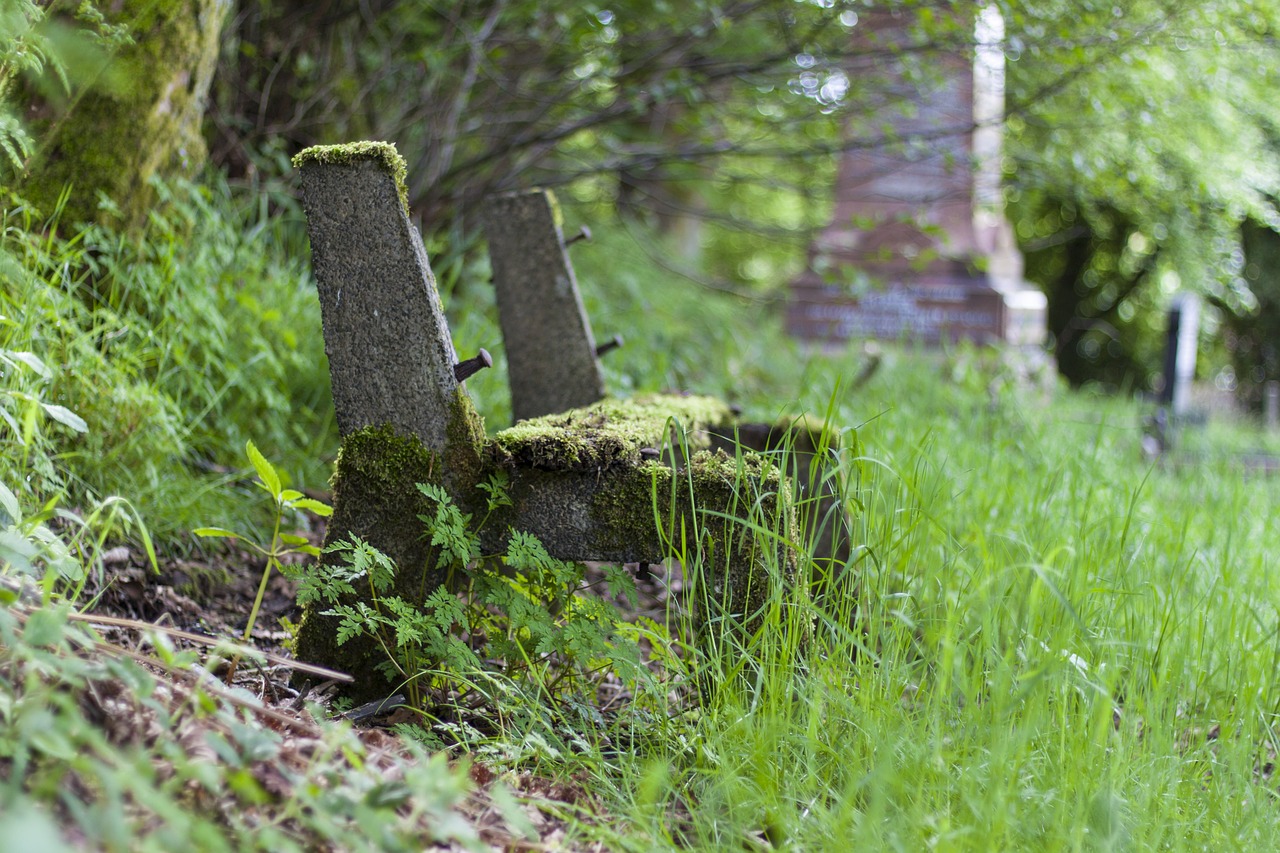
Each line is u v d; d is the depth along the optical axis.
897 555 3.33
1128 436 7.18
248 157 6.25
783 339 10.22
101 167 3.91
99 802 1.67
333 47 7.26
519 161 8.04
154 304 3.89
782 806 2.29
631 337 7.25
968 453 4.91
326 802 1.75
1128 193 8.60
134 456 3.59
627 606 3.88
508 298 4.33
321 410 4.91
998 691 2.36
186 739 1.91
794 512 2.85
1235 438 10.28
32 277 3.17
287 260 5.97
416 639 2.65
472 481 2.73
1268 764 3.08
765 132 8.34
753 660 2.62
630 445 2.76
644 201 10.98
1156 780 2.53
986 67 7.08
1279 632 3.12
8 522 2.22
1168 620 3.15
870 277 8.33
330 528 2.73
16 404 2.72
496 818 2.14
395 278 2.64
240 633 3.27
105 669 1.82
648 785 2.05
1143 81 7.39
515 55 8.32
